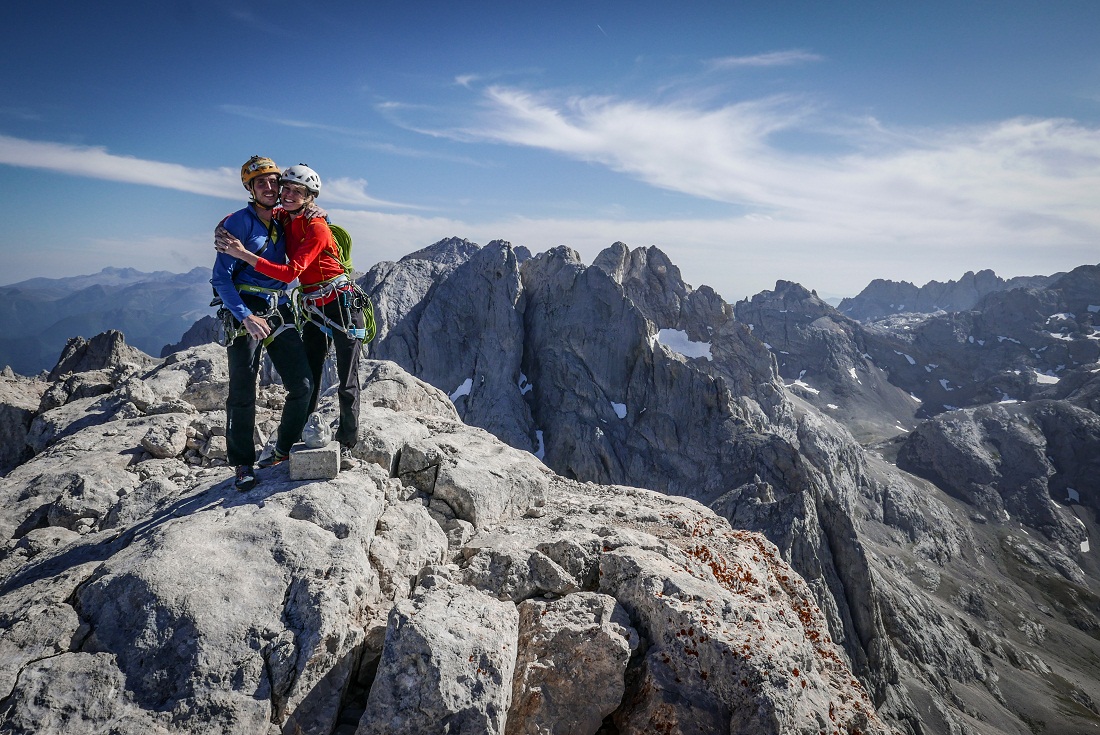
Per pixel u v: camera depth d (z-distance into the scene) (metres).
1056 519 194.88
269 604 5.33
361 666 5.72
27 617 5.00
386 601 6.46
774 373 156.50
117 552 5.86
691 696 5.59
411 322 111.56
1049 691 113.62
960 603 146.38
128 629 4.94
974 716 98.75
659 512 9.70
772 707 5.33
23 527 9.71
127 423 12.57
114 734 4.36
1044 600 160.00
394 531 7.34
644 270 158.00
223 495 6.92
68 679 4.57
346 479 7.23
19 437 14.55
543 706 5.55
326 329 7.22
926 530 177.12
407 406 13.20
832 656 7.60
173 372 15.13
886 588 117.56
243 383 6.85
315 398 7.72
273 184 6.38
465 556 7.58
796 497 82.69
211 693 4.70
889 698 82.25
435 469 8.98
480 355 107.94
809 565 78.75
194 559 5.50
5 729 4.26
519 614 6.48
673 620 6.00
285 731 4.86
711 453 95.69
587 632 5.99
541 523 8.73
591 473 96.12
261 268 6.20
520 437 98.75
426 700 4.82
